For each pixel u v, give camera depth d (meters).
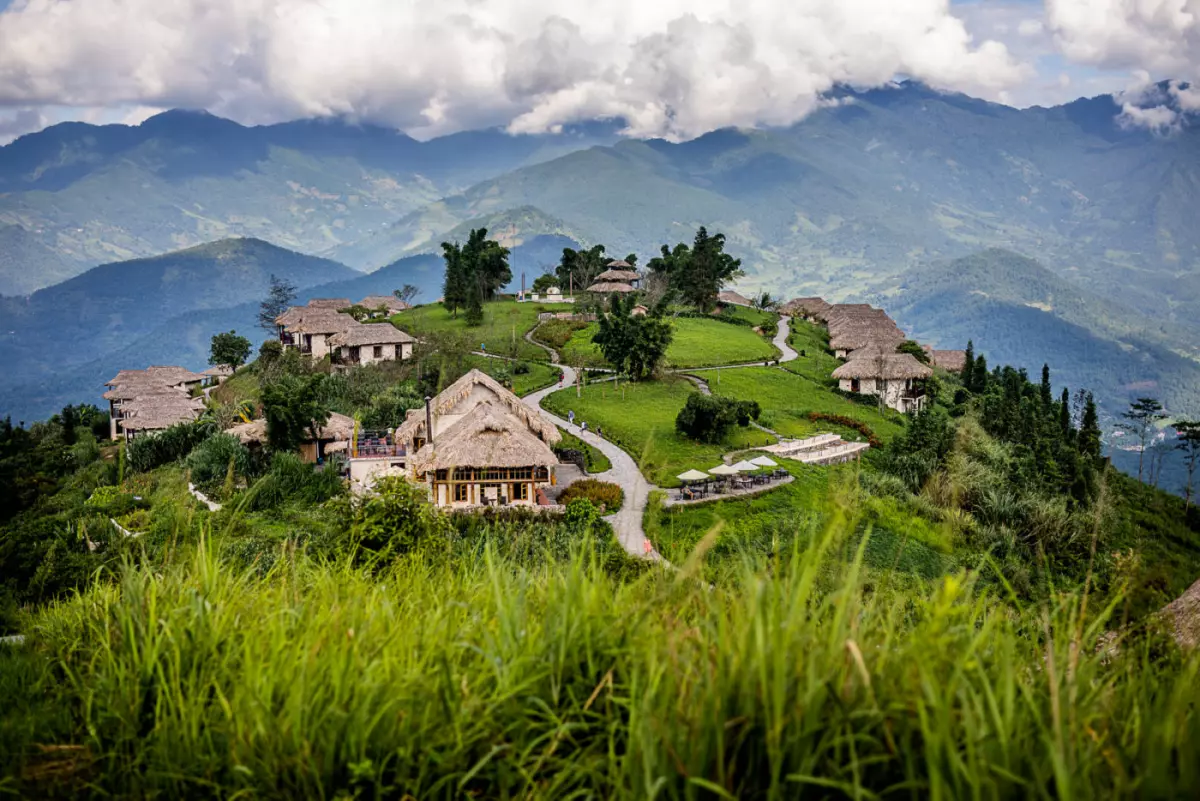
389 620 5.09
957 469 38.91
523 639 4.54
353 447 52.66
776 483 48.53
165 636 5.05
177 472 49.31
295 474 47.53
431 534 13.88
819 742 3.51
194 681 4.55
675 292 131.88
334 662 4.30
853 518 4.61
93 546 22.62
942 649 3.69
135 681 4.74
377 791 3.74
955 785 3.09
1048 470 53.75
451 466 44.72
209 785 3.99
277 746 3.95
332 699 4.14
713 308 138.75
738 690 3.64
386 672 4.25
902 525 33.47
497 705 4.13
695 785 3.37
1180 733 3.40
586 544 5.73
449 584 6.12
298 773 3.80
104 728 4.61
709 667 3.75
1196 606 11.86
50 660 5.80
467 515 37.31
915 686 3.52
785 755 3.44
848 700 3.54
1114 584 4.92
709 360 95.94
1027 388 100.88
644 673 4.17
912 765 3.26
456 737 3.89
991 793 3.08
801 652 3.65
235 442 50.91
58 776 4.27
